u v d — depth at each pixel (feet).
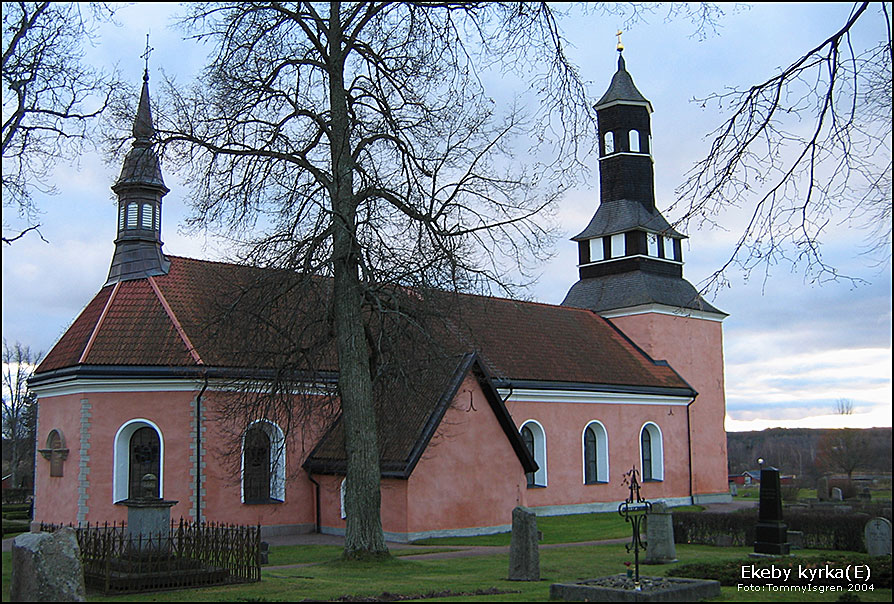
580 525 103.76
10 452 205.77
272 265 67.67
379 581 54.24
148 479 55.98
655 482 129.80
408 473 83.10
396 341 70.54
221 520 86.48
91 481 83.35
